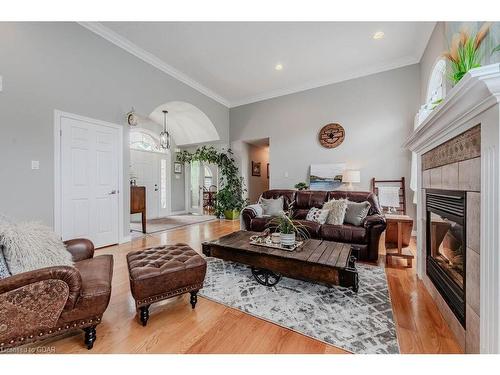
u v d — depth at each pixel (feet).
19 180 8.26
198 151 21.57
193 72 14.73
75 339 4.50
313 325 4.94
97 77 10.53
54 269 3.77
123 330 4.79
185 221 18.79
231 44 11.60
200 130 20.03
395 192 13.00
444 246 5.59
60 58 9.28
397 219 8.84
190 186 25.31
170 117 19.74
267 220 11.69
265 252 6.72
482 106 3.47
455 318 4.58
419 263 7.36
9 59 7.98
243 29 10.44
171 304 5.84
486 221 3.47
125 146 11.84
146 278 4.86
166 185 22.59
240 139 19.83
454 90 3.59
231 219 19.38
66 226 9.57
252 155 22.11
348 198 11.79
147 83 12.82
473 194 4.01
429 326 4.89
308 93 16.51
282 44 11.55
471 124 4.00
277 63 13.51
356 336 4.58
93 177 10.52
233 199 19.66
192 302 5.64
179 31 10.57
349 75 14.82
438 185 5.73
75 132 9.82
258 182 23.38
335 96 15.49
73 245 5.71
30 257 4.18
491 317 3.36
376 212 10.91
